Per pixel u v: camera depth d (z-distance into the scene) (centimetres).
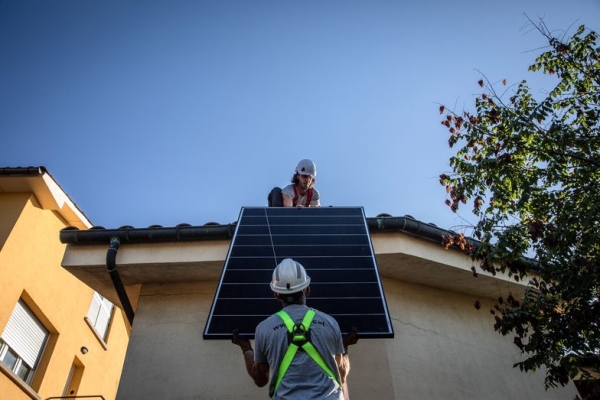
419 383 626
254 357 342
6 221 1115
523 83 675
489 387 683
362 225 584
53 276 1224
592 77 661
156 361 639
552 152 612
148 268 695
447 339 704
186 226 700
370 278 479
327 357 318
